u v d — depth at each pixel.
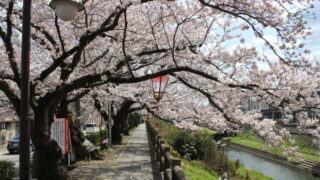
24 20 4.30
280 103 6.25
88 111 22.89
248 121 7.05
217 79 6.25
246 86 6.23
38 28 8.05
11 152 21.08
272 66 6.32
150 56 9.13
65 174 7.71
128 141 23.27
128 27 8.42
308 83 6.18
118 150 16.91
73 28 8.98
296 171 25.11
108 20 6.81
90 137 17.64
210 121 11.74
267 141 6.84
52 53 8.45
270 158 30.28
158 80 11.70
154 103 15.41
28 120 4.26
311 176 23.09
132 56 7.66
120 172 10.22
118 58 9.02
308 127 6.69
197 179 10.15
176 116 13.53
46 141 7.06
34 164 8.70
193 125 13.07
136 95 15.93
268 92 6.25
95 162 12.30
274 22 5.59
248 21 5.75
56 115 10.98
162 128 29.19
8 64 8.32
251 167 26.41
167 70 6.59
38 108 6.95
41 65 10.34
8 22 6.90
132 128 46.91
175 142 18.61
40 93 8.17
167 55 7.80
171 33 8.45
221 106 7.06
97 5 8.32
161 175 8.23
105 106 19.97
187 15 7.45
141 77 6.71
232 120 7.08
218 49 6.95
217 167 17.20
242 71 6.54
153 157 13.79
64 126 9.28
